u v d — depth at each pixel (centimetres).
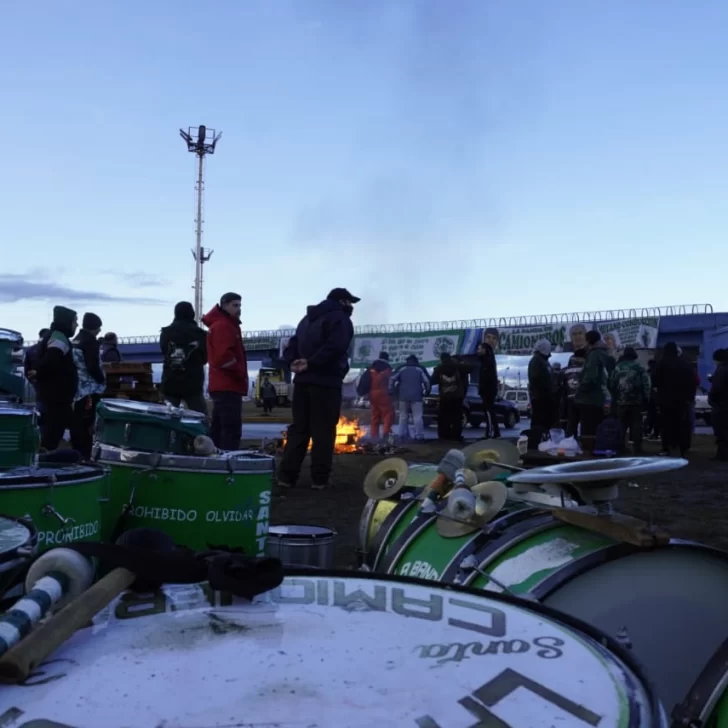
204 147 4700
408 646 119
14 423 270
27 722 93
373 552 328
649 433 1689
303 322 750
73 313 714
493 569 242
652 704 103
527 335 3928
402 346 4097
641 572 223
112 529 329
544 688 105
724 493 777
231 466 333
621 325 3734
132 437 339
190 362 764
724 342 3206
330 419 744
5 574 165
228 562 145
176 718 93
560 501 285
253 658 112
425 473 357
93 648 116
